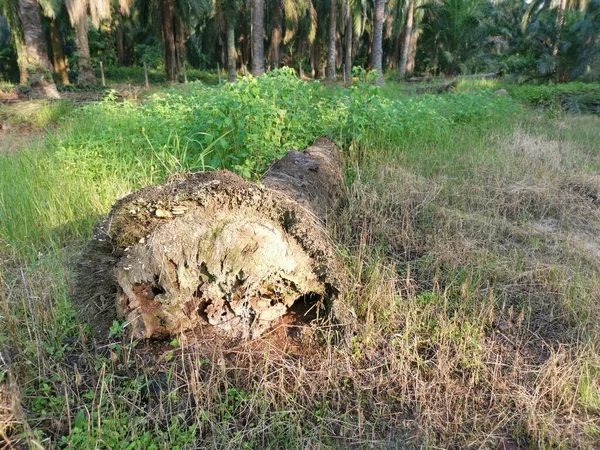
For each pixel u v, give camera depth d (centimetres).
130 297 240
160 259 233
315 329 260
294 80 561
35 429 196
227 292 246
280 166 392
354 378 239
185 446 197
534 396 230
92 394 213
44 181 451
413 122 651
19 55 1418
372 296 284
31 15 1186
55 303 277
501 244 388
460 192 479
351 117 575
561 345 264
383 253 362
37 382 225
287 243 248
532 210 459
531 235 398
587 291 312
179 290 241
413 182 485
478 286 316
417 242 388
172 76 2142
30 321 260
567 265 348
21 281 293
